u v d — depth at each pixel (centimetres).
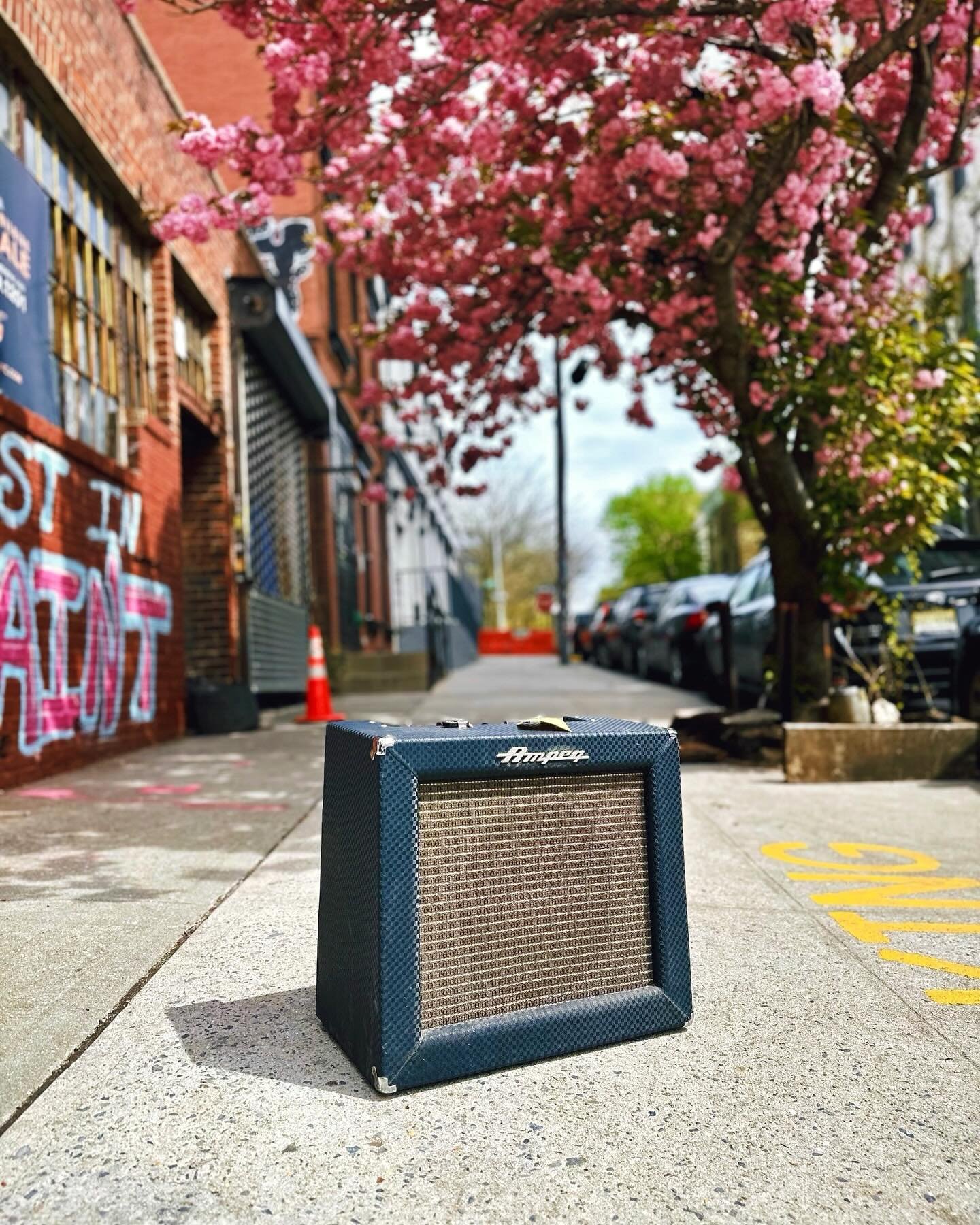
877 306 715
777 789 606
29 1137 195
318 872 389
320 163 1474
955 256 1862
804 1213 173
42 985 269
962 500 699
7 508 547
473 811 223
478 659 3516
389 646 2281
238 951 300
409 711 1107
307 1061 229
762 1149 193
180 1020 251
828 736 629
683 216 717
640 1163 188
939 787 607
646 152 645
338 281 1702
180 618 888
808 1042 242
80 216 707
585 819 239
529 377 985
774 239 695
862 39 653
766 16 558
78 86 665
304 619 1413
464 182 773
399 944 212
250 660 1068
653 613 1794
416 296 905
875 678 742
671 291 743
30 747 586
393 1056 211
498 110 720
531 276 843
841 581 697
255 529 1178
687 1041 243
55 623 616
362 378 1997
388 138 729
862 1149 194
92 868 391
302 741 828
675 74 638
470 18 579
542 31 596
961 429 689
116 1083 218
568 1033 232
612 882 243
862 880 391
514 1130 200
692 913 348
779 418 685
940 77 701
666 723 943
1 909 335
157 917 328
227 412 1061
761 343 661
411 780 214
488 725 248
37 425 583
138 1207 173
